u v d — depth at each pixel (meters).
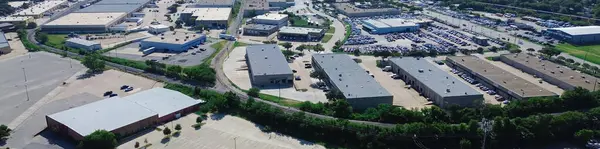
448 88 113.00
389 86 126.69
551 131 92.19
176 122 101.69
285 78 128.75
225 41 188.50
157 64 141.38
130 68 145.25
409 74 127.44
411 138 89.31
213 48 175.00
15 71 142.50
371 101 107.62
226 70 143.00
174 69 135.62
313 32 193.75
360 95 108.38
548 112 102.75
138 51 170.00
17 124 100.88
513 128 89.50
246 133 96.25
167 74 137.75
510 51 164.62
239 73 139.50
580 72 138.62
